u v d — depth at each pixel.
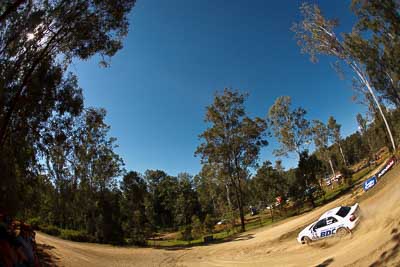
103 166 40.53
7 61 15.80
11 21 15.30
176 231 72.44
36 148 19.22
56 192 32.97
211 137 45.28
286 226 30.22
